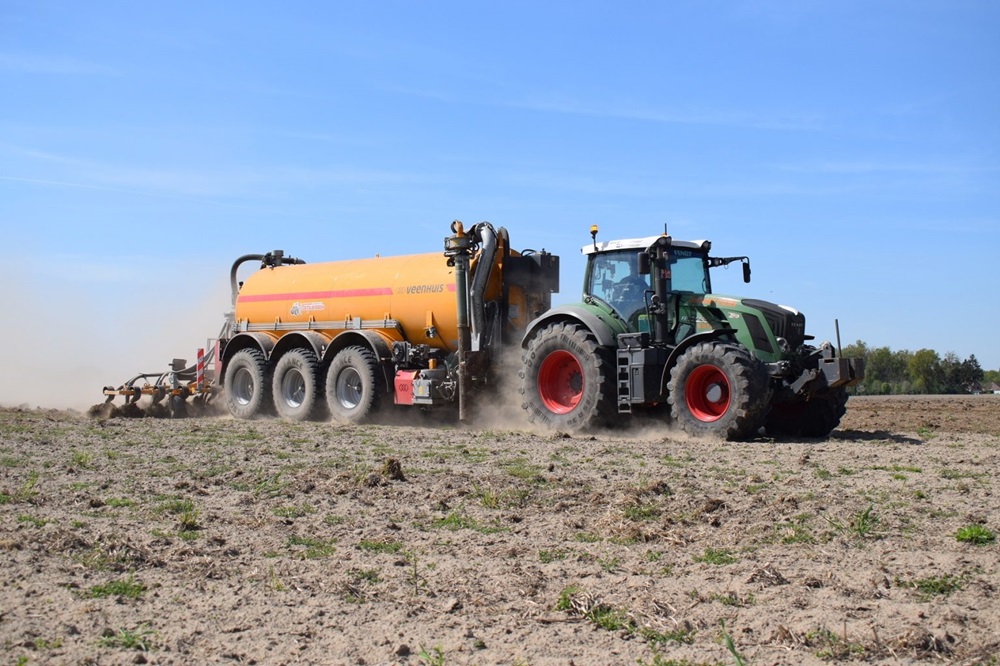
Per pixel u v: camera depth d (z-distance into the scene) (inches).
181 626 176.9
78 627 175.6
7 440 465.1
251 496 302.4
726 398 464.1
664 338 498.6
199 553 229.0
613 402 503.5
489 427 568.1
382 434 506.9
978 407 880.9
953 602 185.6
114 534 243.3
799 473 336.5
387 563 220.4
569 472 343.9
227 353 707.4
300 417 644.1
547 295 611.5
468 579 205.6
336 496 303.3
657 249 499.5
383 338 613.6
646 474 334.3
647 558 222.5
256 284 717.3
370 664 158.4
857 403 1021.2
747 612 181.8
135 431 527.2
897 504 274.7
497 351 584.1
